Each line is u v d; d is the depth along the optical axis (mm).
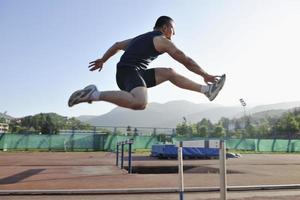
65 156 31969
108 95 2984
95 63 3904
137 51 3217
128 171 17812
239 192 12273
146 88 3121
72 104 3053
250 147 48750
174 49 3119
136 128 49844
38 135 42281
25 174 16750
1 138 41031
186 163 24797
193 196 11180
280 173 18078
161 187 12516
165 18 3395
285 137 59000
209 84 3258
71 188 12164
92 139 43406
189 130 83125
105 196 11078
